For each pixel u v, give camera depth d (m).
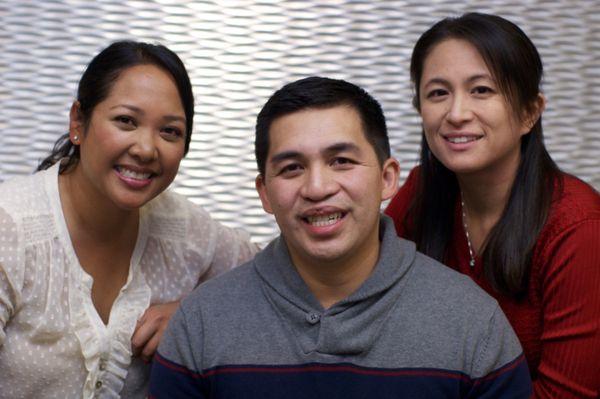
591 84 2.46
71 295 1.53
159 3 2.44
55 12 2.41
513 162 1.60
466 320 1.37
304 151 1.34
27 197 1.54
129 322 1.58
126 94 1.47
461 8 2.47
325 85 1.38
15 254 1.48
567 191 1.56
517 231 1.55
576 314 1.49
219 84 2.45
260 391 1.35
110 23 2.43
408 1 2.47
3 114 2.40
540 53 2.47
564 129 2.46
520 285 1.56
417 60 1.62
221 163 2.45
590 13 2.47
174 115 1.50
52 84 2.41
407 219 1.80
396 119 2.47
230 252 1.76
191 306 1.44
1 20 2.40
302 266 1.42
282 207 1.36
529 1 2.47
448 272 1.44
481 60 1.51
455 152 1.54
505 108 1.53
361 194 1.35
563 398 1.51
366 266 1.41
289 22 2.46
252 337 1.39
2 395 1.54
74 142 1.55
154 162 1.50
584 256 1.48
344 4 2.47
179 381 1.41
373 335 1.36
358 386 1.34
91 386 1.54
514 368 1.38
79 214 1.56
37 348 1.52
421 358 1.35
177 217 1.70
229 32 2.46
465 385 1.36
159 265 1.67
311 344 1.36
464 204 1.70
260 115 1.42
